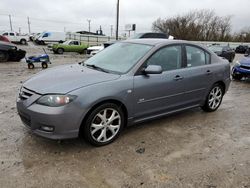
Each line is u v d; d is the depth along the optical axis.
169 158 3.57
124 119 4.07
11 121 4.61
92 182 2.98
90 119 3.60
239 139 4.29
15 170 3.14
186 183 3.03
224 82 5.59
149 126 4.64
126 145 3.89
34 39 43.44
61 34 38.78
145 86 4.09
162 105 4.46
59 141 3.89
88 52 23.14
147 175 3.15
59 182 2.96
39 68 12.44
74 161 3.39
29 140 3.90
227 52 19.64
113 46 4.99
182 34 59.91
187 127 4.69
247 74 9.73
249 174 3.26
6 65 13.27
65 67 4.53
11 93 6.70
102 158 3.49
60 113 3.34
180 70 4.65
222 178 3.15
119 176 3.11
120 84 3.81
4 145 3.72
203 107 5.52
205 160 3.55
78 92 3.45
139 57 4.21
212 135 4.39
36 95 3.49
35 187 2.86
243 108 6.11
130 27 29.11
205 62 5.23
